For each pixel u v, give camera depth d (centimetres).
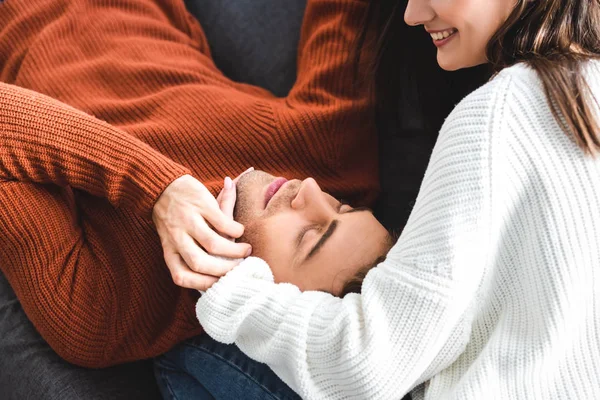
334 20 116
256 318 76
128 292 90
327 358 72
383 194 116
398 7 102
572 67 67
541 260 69
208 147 101
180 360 95
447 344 73
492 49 76
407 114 115
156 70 112
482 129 68
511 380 71
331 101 109
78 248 89
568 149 67
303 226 87
